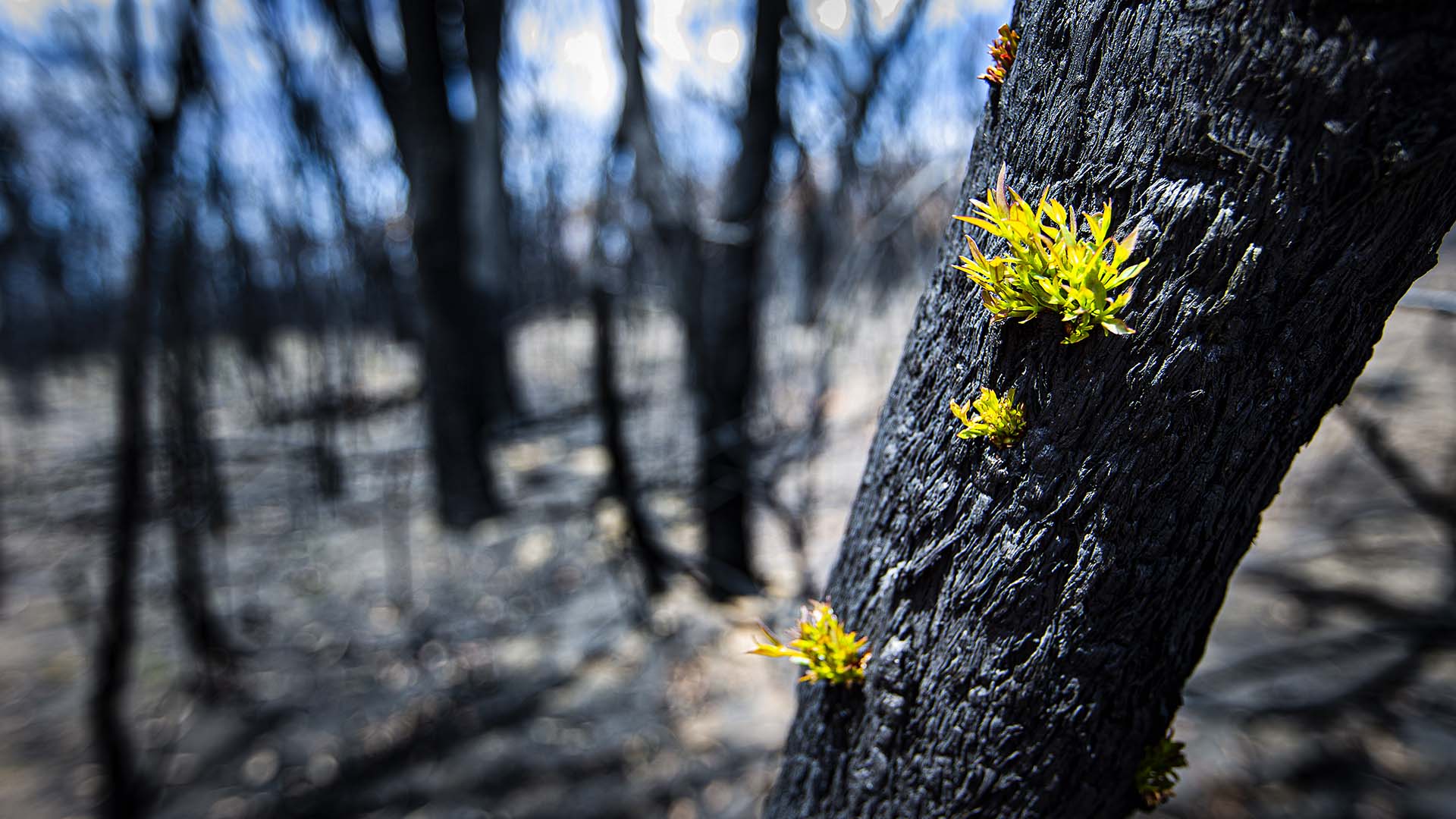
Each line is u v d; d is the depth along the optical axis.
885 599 0.70
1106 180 0.49
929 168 2.43
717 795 2.46
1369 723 2.48
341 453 5.61
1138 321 0.48
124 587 2.51
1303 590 3.23
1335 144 0.41
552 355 7.88
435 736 2.85
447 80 4.39
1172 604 0.57
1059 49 0.51
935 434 0.63
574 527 4.52
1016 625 0.59
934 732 0.67
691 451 3.83
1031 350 0.53
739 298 3.43
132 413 2.45
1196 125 0.45
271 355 4.97
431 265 4.56
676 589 3.76
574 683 3.10
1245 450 0.50
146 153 2.38
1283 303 0.45
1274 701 2.65
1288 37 0.40
